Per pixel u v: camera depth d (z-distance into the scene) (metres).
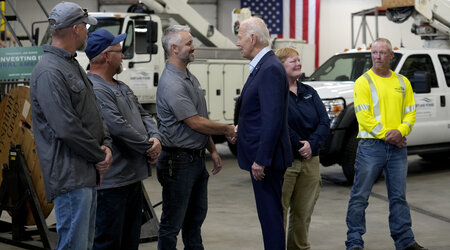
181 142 4.65
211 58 12.41
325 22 20.59
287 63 5.02
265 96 4.29
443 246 6.00
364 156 5.50
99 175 3.82
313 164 5.00
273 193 4.46
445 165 11.31
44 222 5.79
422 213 7.49
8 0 9.32
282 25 19.56
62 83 3.64
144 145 4.30
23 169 5.82
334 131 8.92
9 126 5.97
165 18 12.56
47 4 20.05
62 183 3.67
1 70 6.27
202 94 4.88
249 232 6.63
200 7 20.89
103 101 4.26
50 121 3.61
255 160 4.36
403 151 5.54
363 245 5.54
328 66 10.45
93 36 4.34
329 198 8.39
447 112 9.88
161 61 11.55
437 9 11.54
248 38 4.42
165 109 4.66
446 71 10.04
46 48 3.71
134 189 4.45
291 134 4.88
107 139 3.93
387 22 20.16
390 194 5.57
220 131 4.68
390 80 5.58
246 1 19.77
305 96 5.07
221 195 8.73
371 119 5.45
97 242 4.34
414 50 9.93
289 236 5.12
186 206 4.72
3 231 6.47
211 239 6.34
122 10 20.50
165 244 4.68
